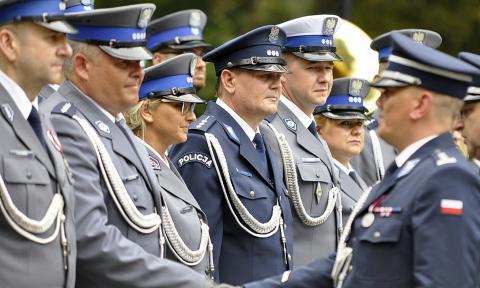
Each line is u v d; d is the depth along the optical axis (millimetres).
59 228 11352
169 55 19812
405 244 10508
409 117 10828
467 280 10164
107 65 12383
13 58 11203
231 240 14117
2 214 10914
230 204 14008
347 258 11305
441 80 10750
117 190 12188
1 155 10953
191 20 19938
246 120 14422
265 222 14148
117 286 11930
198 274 12203
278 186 14430
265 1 32219
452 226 10250
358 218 11000
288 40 15422
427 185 10438
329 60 15312
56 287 11312
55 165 11414
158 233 12633
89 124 12305
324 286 12242
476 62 12867
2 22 11203
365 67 19094
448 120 10828
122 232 12297
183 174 14055
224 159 14016
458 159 10570
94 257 11781
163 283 12008
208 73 28562
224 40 31766
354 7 32969
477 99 12570
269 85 14328
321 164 15305
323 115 16328
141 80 12625
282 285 12289
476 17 33500
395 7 33062
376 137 17828
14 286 10953
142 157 12703
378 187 11016
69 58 12461
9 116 11117
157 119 13555
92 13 12367
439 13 33281
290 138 15250
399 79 10789
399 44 10797
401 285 10484
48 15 11195
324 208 15172
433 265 10203
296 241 15008
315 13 32250
